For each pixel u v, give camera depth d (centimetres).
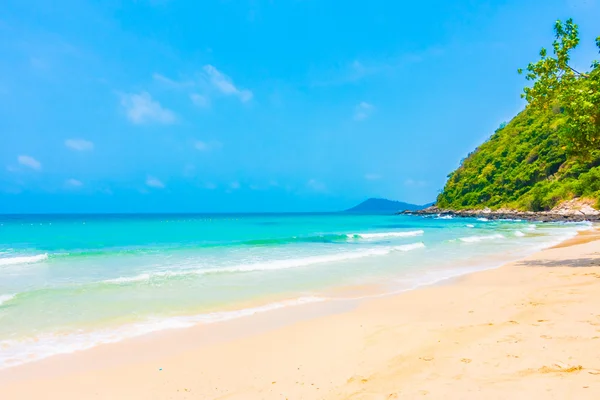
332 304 952
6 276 1348
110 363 583
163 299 1005
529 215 6644
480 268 1496
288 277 1327
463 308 834
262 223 6106
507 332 595
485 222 6094
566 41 1362
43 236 3200
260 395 454
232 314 864
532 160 8500
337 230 4153
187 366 565
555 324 619
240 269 1470
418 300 959
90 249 2250
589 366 425
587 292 875
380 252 2019
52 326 769
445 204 11219
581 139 1292
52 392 486
